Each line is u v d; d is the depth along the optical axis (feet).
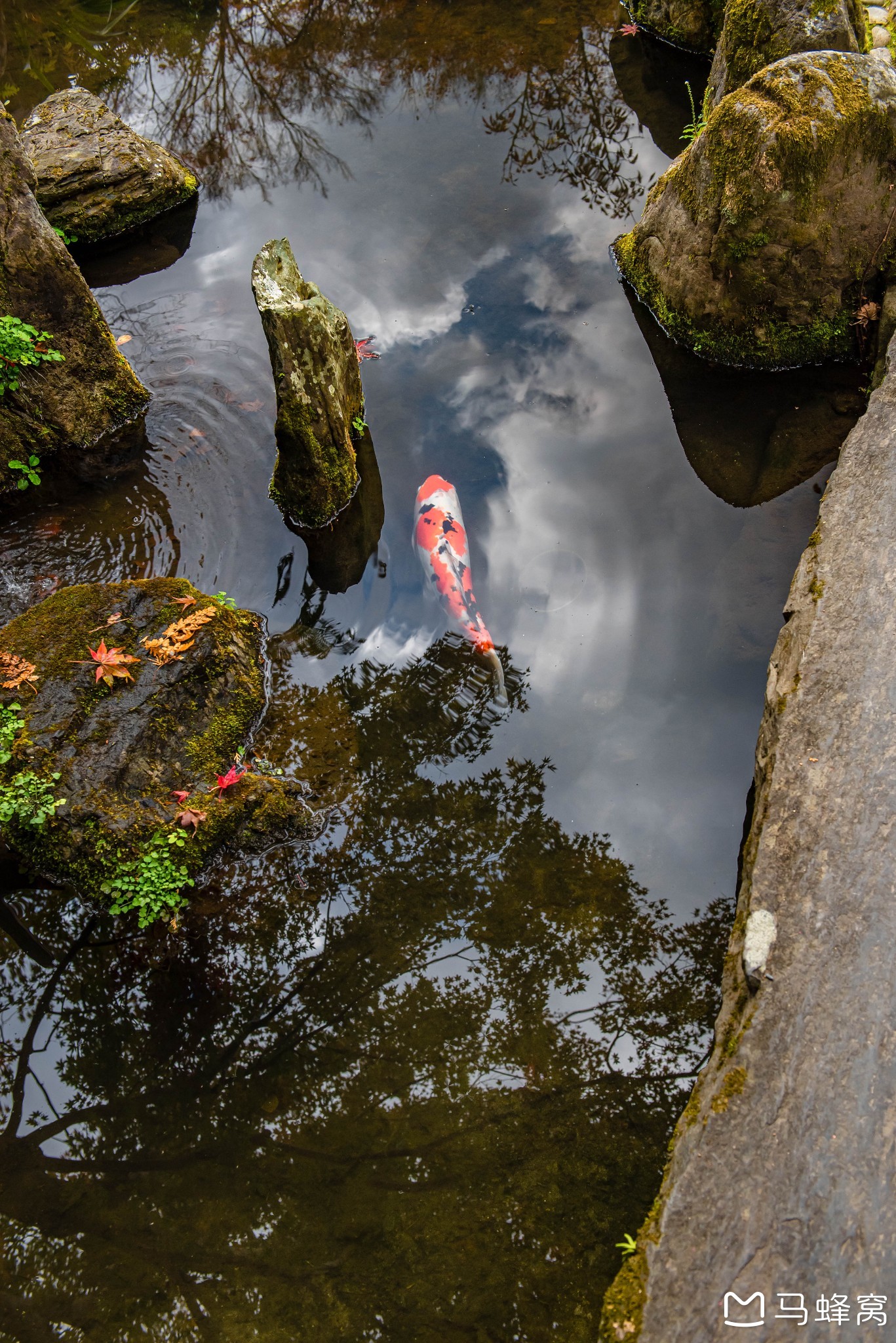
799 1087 8.70
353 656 11.41
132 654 10.84
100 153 15.07
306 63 17.17
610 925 10.08
